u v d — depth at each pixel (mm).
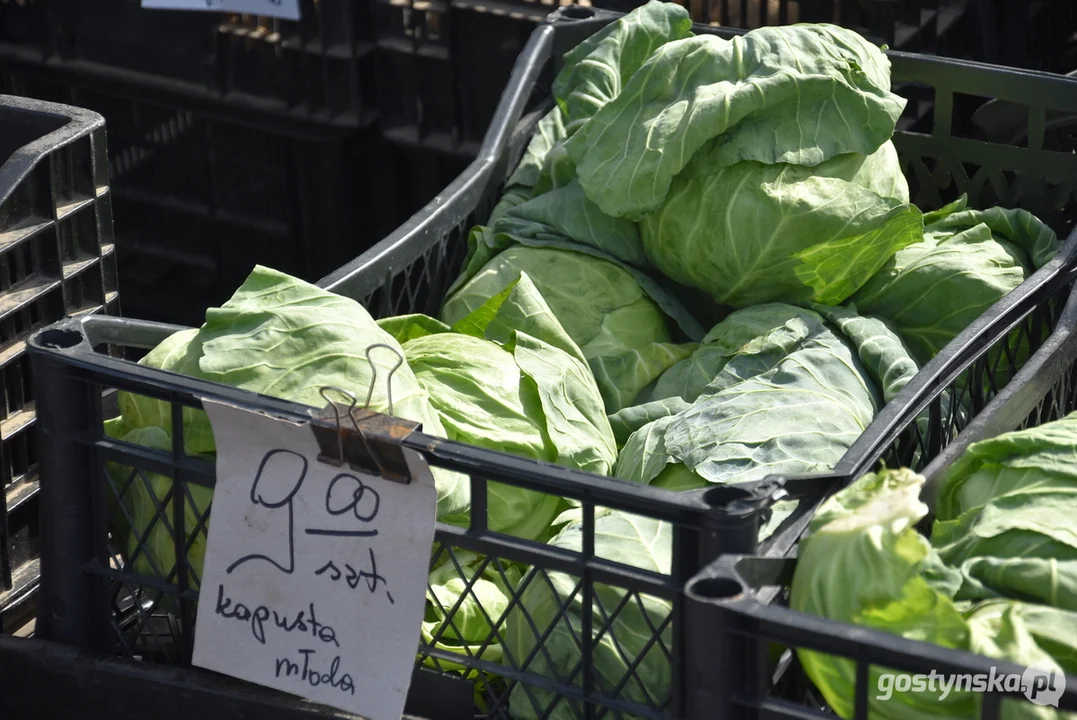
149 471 1824
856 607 1466
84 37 4223
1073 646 1466
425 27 3910
